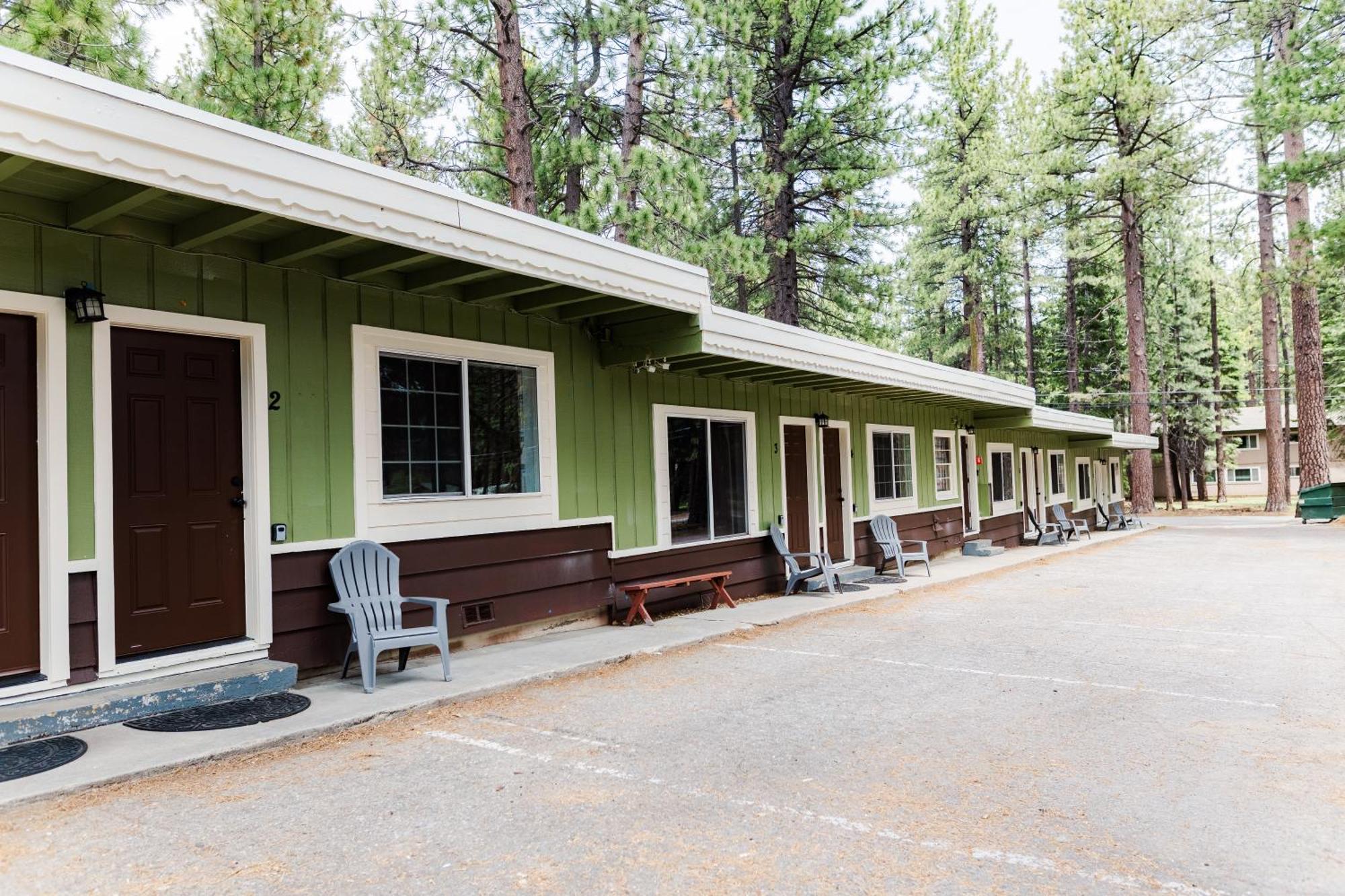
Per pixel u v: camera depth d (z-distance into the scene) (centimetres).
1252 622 778
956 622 799
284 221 462
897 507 1285
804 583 1016
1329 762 390
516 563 676
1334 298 2520
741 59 1298
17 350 425
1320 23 1769
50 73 332
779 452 1023
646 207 1152
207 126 385
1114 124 2412
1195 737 432
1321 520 2050
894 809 337
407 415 603
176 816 327
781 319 1788
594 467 763
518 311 686
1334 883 272
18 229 418
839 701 509
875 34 1641
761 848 300
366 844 303
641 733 441
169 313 472
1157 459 3816
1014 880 275
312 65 1056
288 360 529
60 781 346
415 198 480
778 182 1509
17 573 420
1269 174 1786
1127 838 307
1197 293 3192
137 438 469
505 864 287
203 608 492
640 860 290
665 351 739
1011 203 2536
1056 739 430
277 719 440
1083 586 1056
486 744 423
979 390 1284
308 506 536
